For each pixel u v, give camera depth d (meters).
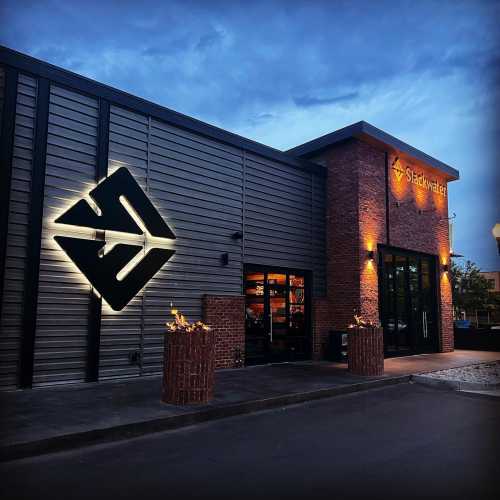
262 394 7.81
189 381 6.92
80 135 8.93
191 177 10.74
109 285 9.02
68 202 8.64
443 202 17.39
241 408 7.04
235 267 11.45
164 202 10.16
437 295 16.59
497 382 9.62
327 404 7.83
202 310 10.63
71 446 5.16
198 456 4.89
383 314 14.12
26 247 8.05
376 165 14.24
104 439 5.44
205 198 10.98
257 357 11.86
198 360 7.01
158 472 4.39
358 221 13.31
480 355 15.31
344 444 5.36
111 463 4.65
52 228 8.39
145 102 9.91
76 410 6.39
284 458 4.82
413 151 15.23
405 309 15.23
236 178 11.76
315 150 14.38
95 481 4.14
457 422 6.53
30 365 7.92
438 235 16.89
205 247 10.85
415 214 15.74
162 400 7.10
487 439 5.57
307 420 6.64
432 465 4.57
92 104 9.16
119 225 9.27
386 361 13.40
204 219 10.91
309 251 13.49
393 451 5.07
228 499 3.74
